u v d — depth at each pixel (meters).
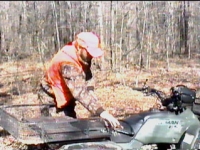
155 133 4.21
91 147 3.91
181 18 34.28
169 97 4.46
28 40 27.95
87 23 25.48
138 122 4.24
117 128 4.16
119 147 4.00
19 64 22.59
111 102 12.05
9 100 12.35
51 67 4.45
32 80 15.38
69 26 28.95
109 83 16.06
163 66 24.56
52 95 4.57
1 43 26.97
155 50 28.98
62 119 4.05
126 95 13.12
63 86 4.39
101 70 19.34
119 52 22.22
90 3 27.44
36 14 29.55
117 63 20.50
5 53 25.81
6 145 6.53
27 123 3.80
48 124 3.86
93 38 4.24
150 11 28.05
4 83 15.70
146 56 24.75
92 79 4.39
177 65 25.11
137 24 26.23
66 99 4.40
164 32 29.16
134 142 4.14
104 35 22.73
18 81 15.31
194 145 4.28
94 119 4.10
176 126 4.27
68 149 3.85
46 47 26.45
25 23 29.20
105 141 4.04
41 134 3.81
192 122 4.33
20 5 30.97
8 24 29.22
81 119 4.04
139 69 22.06
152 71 21.73
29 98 12.57
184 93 4.36
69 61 4.20
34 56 25.17
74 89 4.15
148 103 11.80
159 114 4.29
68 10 29.47
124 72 20.08
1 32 27.02
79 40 4.23
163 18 29.27
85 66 4.26
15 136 3.81
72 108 4.50
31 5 30.77
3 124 3.90
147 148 5.04
